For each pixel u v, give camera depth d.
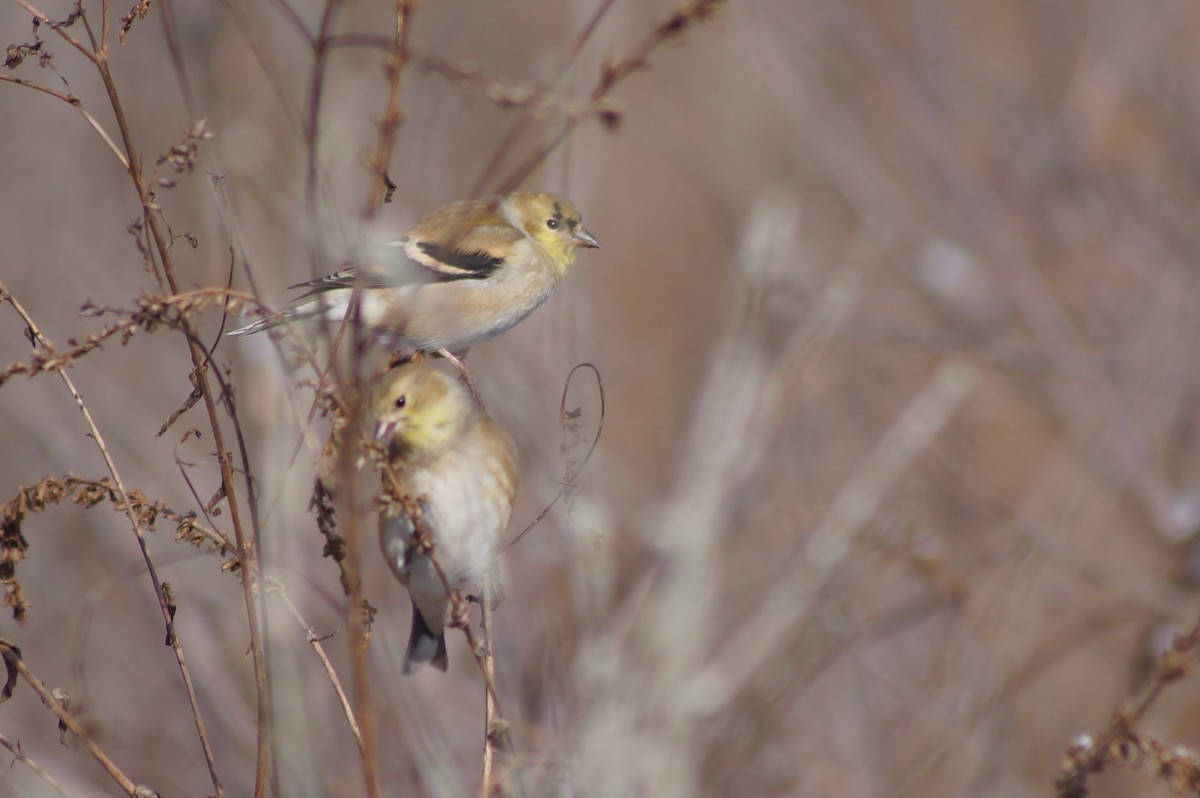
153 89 15.64
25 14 15.73
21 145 15.66
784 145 19.00
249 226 11.58
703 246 19.31
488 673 6.47
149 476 12.45
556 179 14.84
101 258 15.02
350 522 5.34
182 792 10.69
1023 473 15.34
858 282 12.93
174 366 13.55
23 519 5.89
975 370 15.45
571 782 6.55
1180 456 14.20
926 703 11.30
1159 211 15.89
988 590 11.91
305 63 13.23
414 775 8.41
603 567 9.64
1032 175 16.95
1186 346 14.00
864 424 14.59
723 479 10.67
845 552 10.48
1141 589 12.52
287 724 9.01
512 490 7.26
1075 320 15.97
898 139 16.98
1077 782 6.12
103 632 11.83
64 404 12.74
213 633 11.20
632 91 19.70
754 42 16.52
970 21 19.42
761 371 11.39
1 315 14.22
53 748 11.20
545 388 11.07
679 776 9.16
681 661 9.69
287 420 10.67
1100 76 17.16
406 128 13.23
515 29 17.70
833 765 11.37
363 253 5.23
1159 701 12.20
